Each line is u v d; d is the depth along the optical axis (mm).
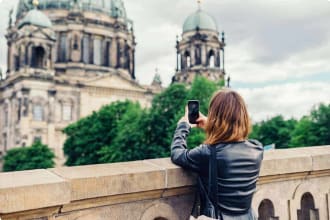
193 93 52438
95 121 70938
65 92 92438
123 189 3723
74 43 99438
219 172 3320
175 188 4109
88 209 3617
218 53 105500
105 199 3668
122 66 106750
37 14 91750
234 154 3336
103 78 95688
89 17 103438
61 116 91938
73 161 73562
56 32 100438
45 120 88938
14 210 3041
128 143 53688
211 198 3336
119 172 3750
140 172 3846
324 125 52594
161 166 4094
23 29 90188
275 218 5145
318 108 54344
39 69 89438
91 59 101688
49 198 3215
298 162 5297
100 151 62812
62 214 3465
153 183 3918
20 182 3186
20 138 86438
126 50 110062
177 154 3615
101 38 104250
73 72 98500
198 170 3467
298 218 5527
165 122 51531
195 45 103625
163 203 4121
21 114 86625
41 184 3186
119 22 106688
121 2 113938
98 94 95500
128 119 60438
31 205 3127
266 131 67000
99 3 106000
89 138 69562
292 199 5363
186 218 4281
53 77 90250
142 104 100062
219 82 56844
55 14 103312
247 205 3342
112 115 70625
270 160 4957
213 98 3660
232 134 3404
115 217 3791
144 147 51250
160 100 54375
